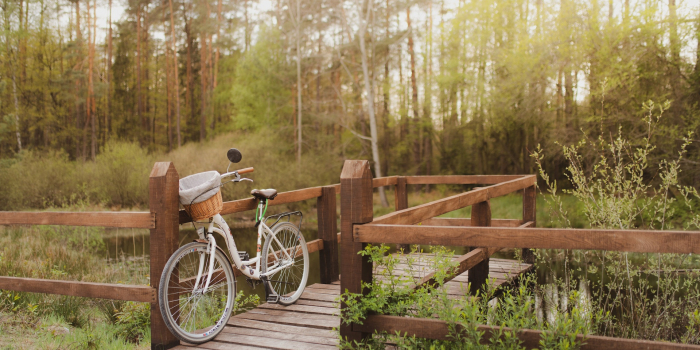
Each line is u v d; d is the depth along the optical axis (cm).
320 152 2447
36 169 1895
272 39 2769
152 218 314
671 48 1317
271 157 2102
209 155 2047
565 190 474
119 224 323
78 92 3130
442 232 244
